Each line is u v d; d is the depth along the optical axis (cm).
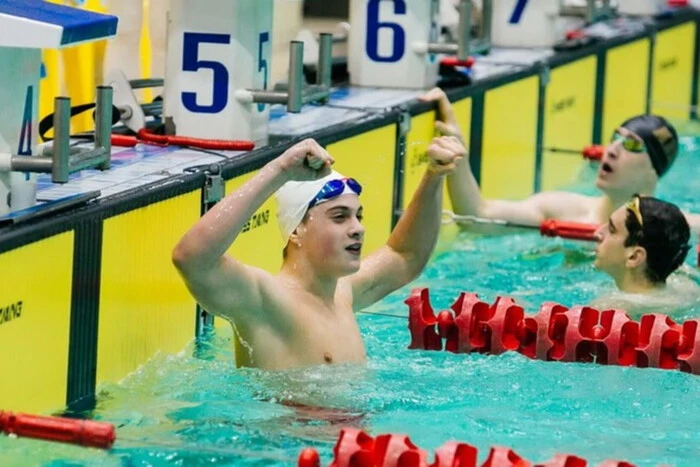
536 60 2617
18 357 1202
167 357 1485
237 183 1595
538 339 1516
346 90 2203
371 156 1950
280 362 1369
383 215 2016
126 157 1595
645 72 3219
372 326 1664
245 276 1319
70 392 1301
